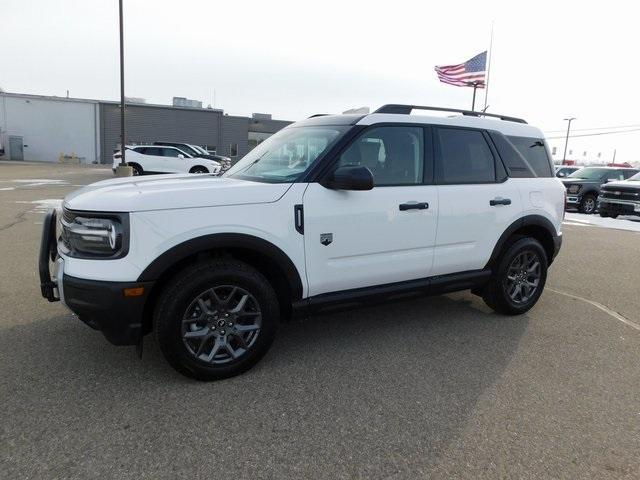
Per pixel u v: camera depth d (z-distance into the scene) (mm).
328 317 4648
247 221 3197
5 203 12180
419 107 4262
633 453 2631
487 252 4395
